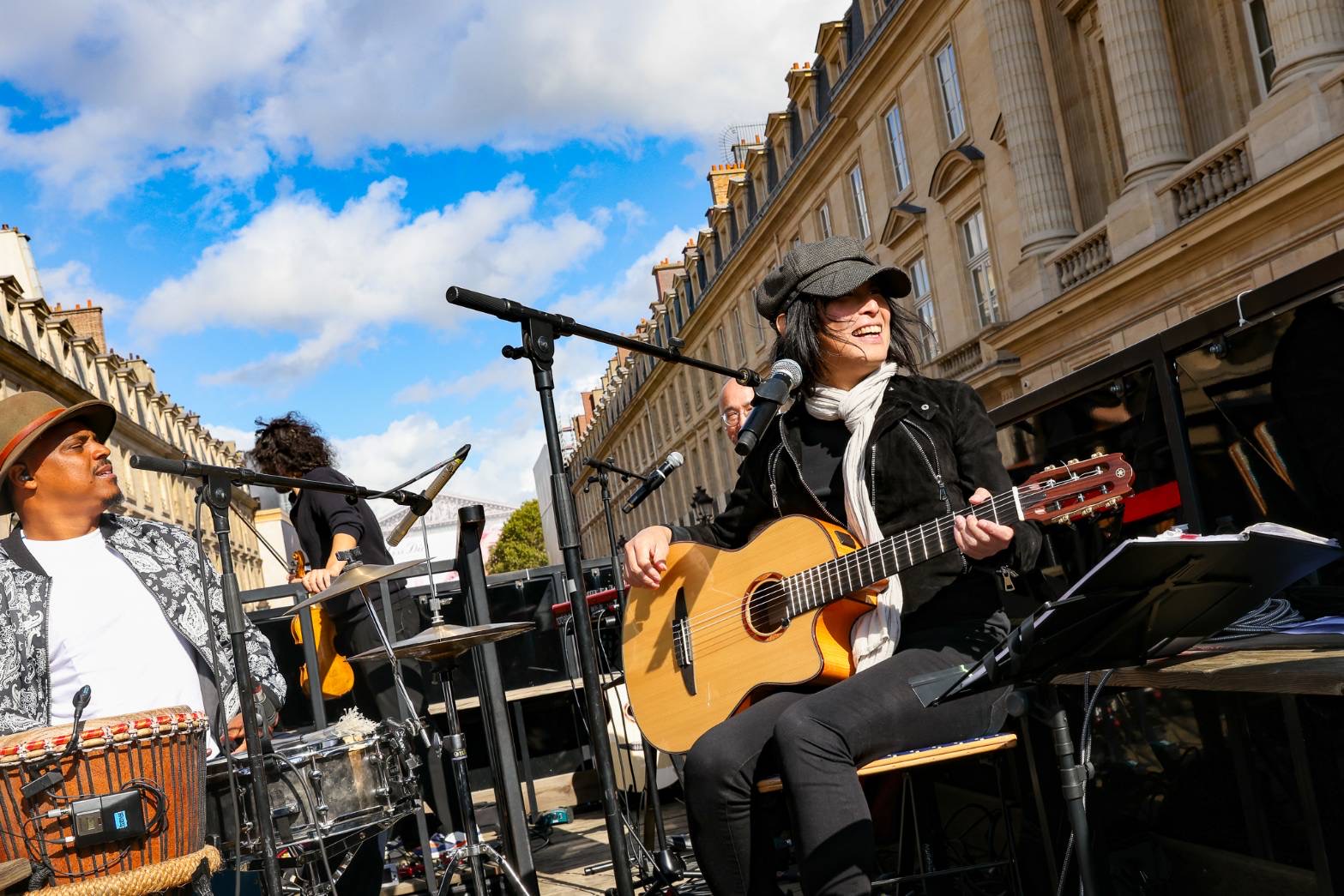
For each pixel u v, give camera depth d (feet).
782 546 8.34
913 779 9.37
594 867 14.39
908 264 70.95
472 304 7.31
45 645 8.59
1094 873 5.56
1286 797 7.12
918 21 64.64
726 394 15.02
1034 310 51.16
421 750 15.08
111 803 6.66
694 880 12.00
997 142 57.36
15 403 9.00
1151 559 4.96
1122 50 45.11
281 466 14.82
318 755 10.15
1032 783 8.34
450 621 19.03
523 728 19.44
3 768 6.48
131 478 122.42
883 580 7.67
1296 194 35.40
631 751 15.96
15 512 9.32
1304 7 35.60
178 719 7.17
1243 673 5.55
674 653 8.89
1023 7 55.21
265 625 17.39
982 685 5.62
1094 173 53.01
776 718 7.30
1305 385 7.72
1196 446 8.87
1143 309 44.45
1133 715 8.29
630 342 8.58
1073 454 10.60
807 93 85.92
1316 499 8.02
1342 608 7.57
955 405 7.73
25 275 110.73
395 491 11.71
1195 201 41.68
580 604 7.39
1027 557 6.59
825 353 8.10
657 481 11.25
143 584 9.26
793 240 91.81
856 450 7.85
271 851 8.68
